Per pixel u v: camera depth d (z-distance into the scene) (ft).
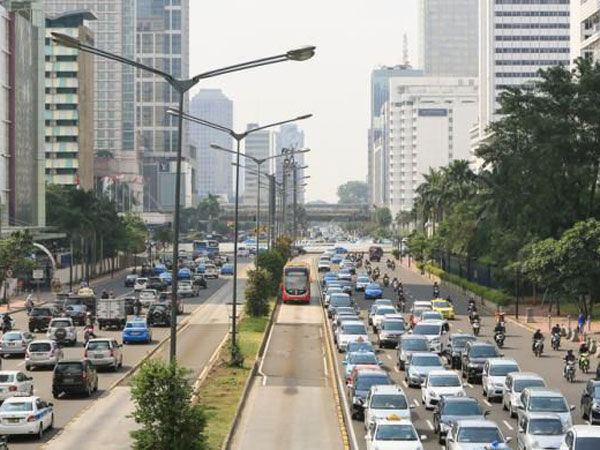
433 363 220.84
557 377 239.71
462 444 137.39
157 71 150.00
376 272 613.93
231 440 158.40
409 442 139.33
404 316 398.42
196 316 396.57
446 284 575.38
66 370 200.44
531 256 367.66
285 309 427.74
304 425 172.76
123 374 237.45
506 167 438.81
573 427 134.31
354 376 187.21
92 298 392.27
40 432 159.12
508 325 375.45
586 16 566.77
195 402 192.24
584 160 413.80
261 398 202.90
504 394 190.70
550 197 423.64
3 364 257.34
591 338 313.32
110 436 160.25
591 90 415.44
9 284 481.46
